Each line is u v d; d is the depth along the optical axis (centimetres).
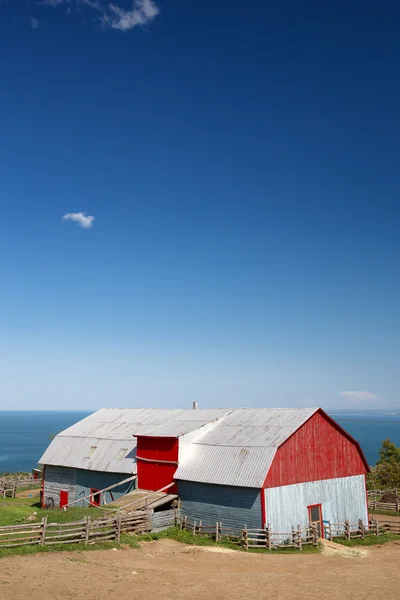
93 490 4416
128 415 5291
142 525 3325
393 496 5406
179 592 2134
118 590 2089
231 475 3494
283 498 3462
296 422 3762
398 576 2609
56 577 2175
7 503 4959
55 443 5028
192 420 4425
